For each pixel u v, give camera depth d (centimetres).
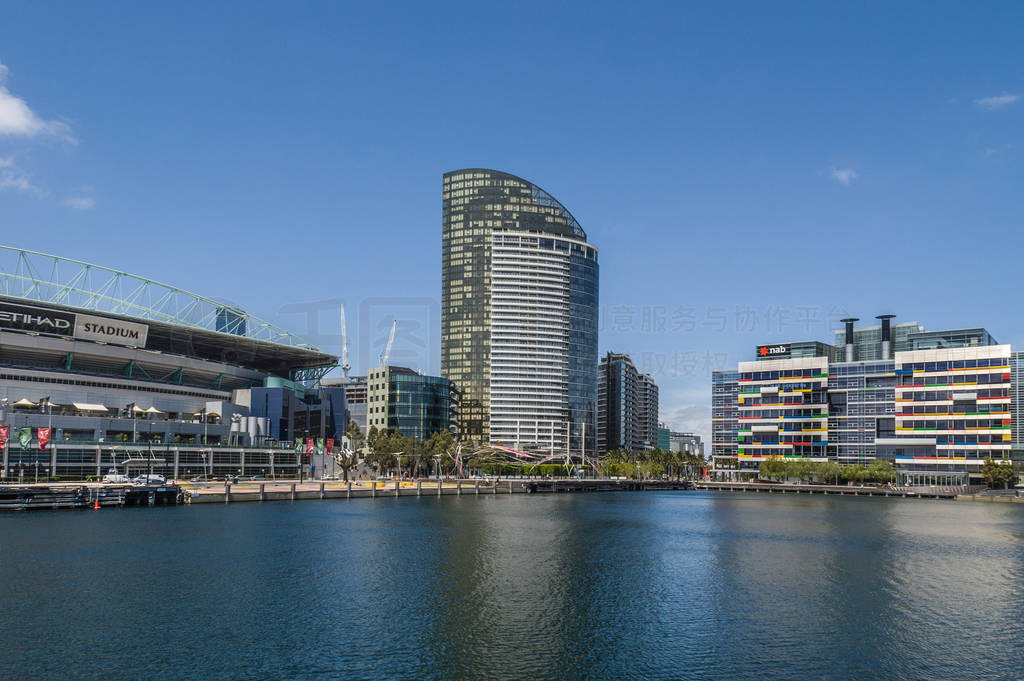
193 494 15550
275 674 5441
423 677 5466
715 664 5809
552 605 7475
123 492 14625
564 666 5738
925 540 12244
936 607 7531
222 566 8850
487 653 6003
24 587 7619
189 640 6112
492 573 8969
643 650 6122
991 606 7581
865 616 7169
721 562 9938
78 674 5341
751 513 17150
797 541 12000
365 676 5456
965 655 6044
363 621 6781
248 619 6731
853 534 13012
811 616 7156
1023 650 6175
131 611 6869
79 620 6562
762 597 7912
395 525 13075
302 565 9081
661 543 11625
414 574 8794
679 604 7581
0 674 5316
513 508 17350
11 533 10844
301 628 6519
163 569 8588
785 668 5731
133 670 5434
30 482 17275
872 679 5519
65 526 11650
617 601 7681
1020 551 11056
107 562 8881
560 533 12650
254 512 14450
